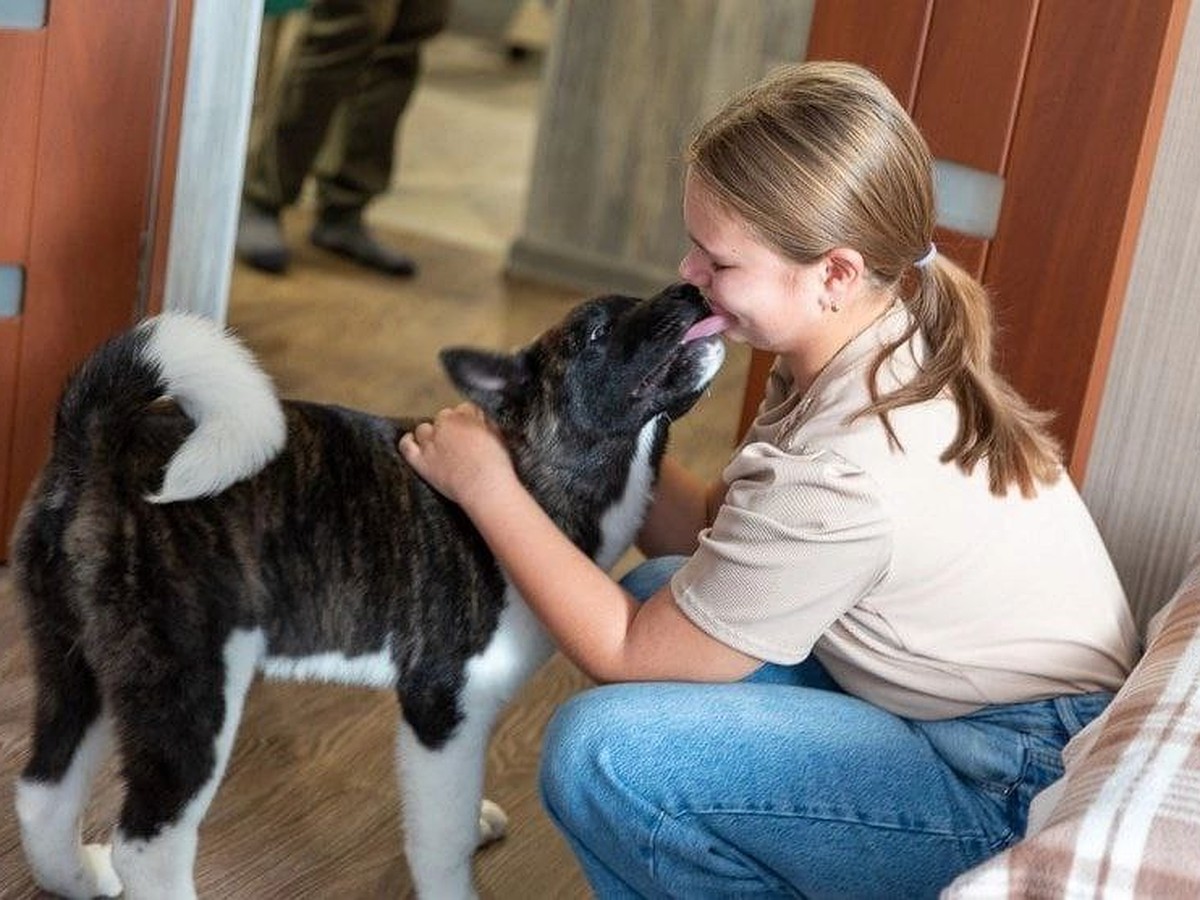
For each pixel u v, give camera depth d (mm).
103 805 2371
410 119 6465
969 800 1857
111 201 2869
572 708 1904
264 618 2031
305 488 2035
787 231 1814
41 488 2014
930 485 1838
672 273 5051
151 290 2953
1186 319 2404
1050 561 1914
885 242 1843
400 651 2096
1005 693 1878
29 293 2867
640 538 2318
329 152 4816
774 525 1805
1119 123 2301
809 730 1881
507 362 2057
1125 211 2311
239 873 2275
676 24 4910
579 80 5043
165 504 1962
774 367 2174
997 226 2424
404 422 2139
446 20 4781
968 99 2422
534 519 1962
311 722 2660
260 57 4945
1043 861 1457
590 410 2066
